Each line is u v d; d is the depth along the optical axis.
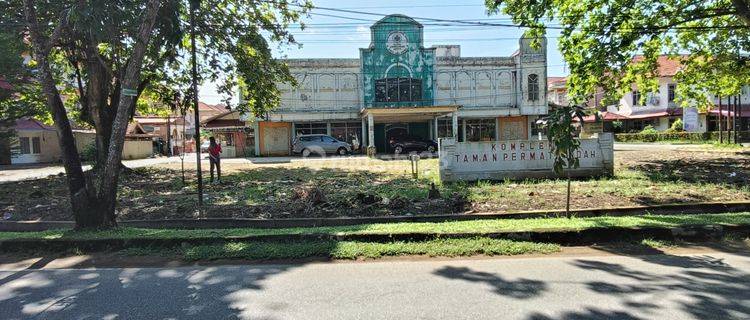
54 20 9.90
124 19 8.43
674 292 4.64
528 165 13.73
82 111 19.67
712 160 18.03
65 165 7.77
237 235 7.13
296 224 8.78
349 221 8.74
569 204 9.02
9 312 4.43
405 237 7.01
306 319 4.12
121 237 7.06
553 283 5.00
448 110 31.89
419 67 35.81
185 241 6.97
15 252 7.03
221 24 16.50
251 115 32.72
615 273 5.34
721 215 8.19
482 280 5.16
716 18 17.38
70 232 7.61
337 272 5.58
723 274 5.23
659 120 43.84
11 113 19.19
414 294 4.73
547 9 15.09
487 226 7.51
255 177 16.70
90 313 4.36
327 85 35.41
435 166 19.52
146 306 4.52
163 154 44.88
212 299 4.68
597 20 14.89
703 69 20.14
